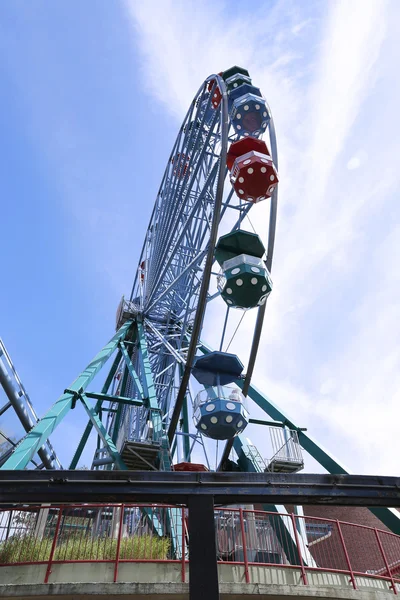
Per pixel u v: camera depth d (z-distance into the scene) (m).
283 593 10.07
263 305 18.94
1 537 11.12
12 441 24.27
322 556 19.12
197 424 17.86
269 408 22.59
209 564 5.17
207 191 20.14
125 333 28.44
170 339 28.30
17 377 23.33
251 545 13.34
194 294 22.78
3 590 9.28
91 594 9.33
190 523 5.52
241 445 20.83
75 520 12.23
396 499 6.12
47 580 10.03
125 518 13.12
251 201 19.28
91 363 23.09
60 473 5.71
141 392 22.70
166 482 5.84
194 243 22.52
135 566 10.61
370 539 19.58
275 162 20.45
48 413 18.11
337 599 10.40
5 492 5.52
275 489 5.96
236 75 23.28
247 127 21.58
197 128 23.41
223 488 5.86
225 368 18.84
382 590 11.05
